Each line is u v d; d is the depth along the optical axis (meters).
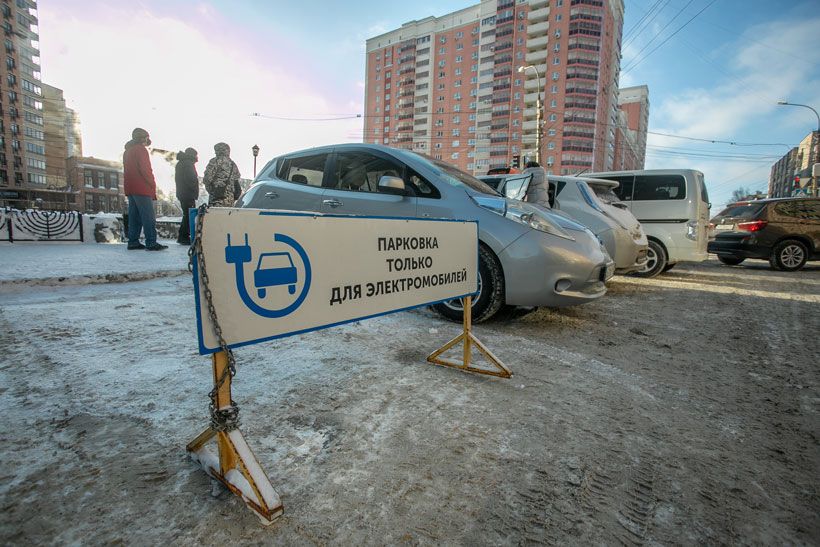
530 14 75.19
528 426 1.92
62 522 1.21
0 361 2.29
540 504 1.42
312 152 4.67
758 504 1.49
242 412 1.91
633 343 3.40
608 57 77.06
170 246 7.93
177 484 1.40
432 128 93.44
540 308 4.53
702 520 1.39
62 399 1.92
